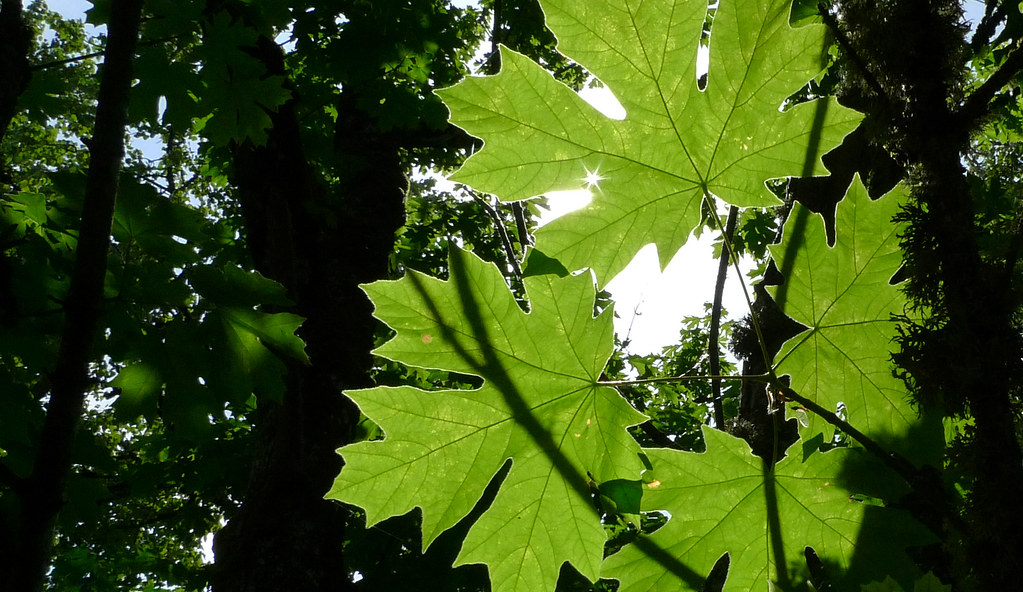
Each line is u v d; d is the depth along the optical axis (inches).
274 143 90.9
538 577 27.3
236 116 57.5
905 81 28.4
